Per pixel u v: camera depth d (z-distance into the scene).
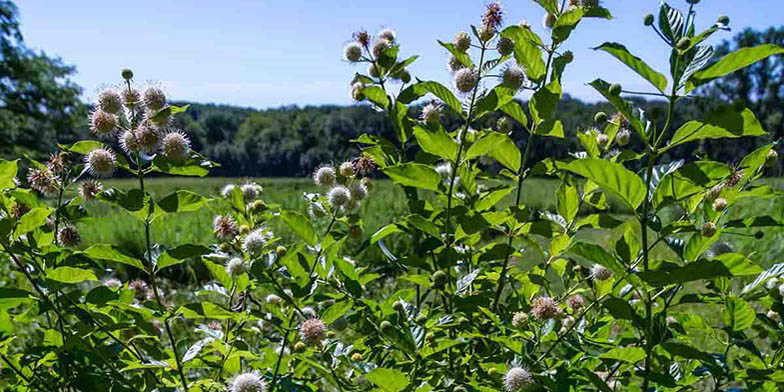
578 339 1.75
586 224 1.92
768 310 2.11
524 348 1.79
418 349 1.60
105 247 1.56
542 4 1.93
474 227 1.83
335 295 1.79
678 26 1.46
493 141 1.73
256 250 1.79
